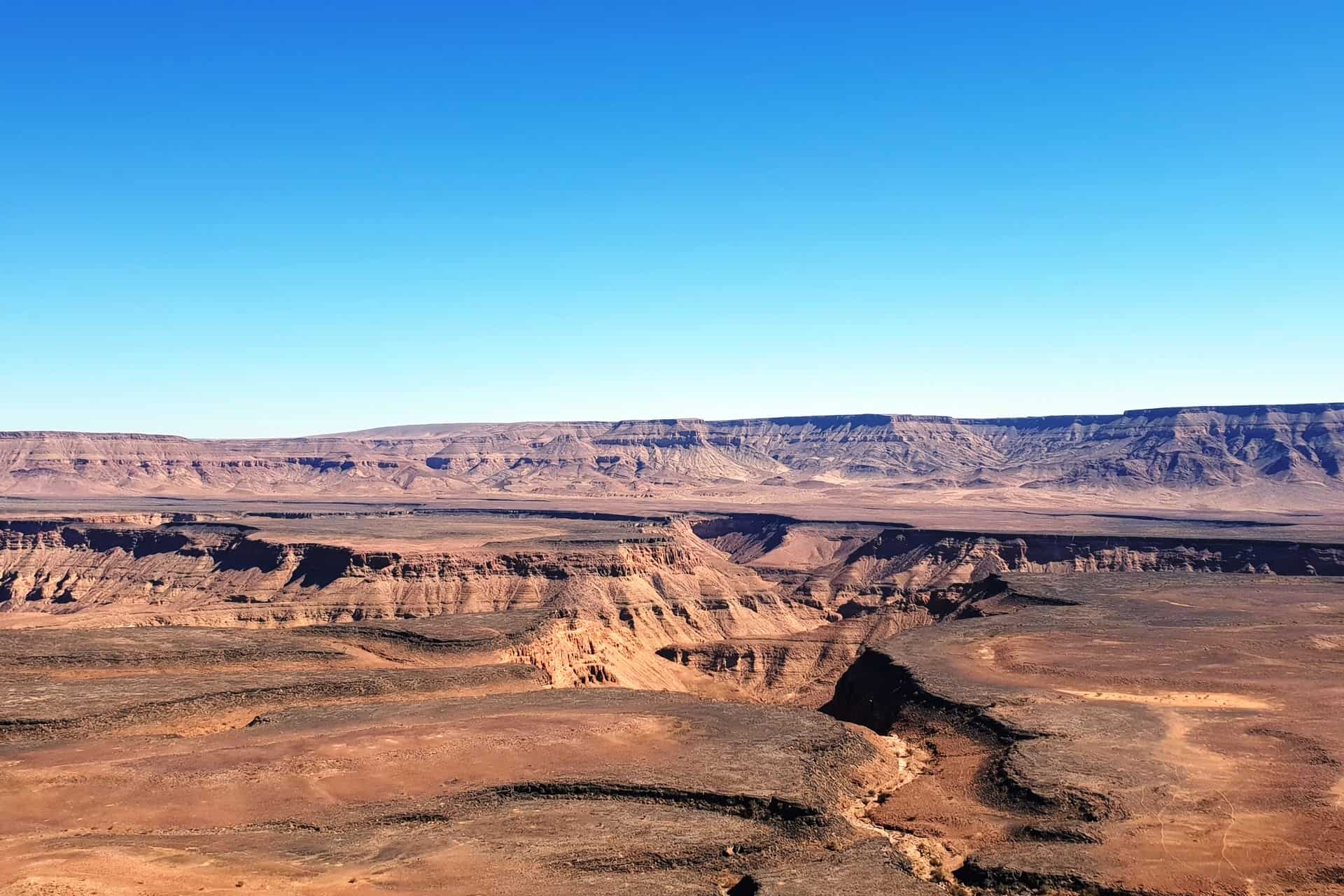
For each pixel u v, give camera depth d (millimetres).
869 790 87938
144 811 77500
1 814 76688
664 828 74125
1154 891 64312
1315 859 67375
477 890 63875
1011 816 78562
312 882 64062
